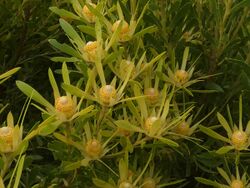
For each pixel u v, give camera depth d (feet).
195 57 1.27
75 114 0.83
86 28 0.98
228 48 1.21
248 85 1.14
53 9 1.06
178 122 0.97
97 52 0.91
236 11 1.17
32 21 1.45
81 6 1.11
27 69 1.47
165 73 1.18
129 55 1.04
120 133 0.95
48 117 0.82
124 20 1.10
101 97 0.86
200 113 1.25
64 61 0.92
